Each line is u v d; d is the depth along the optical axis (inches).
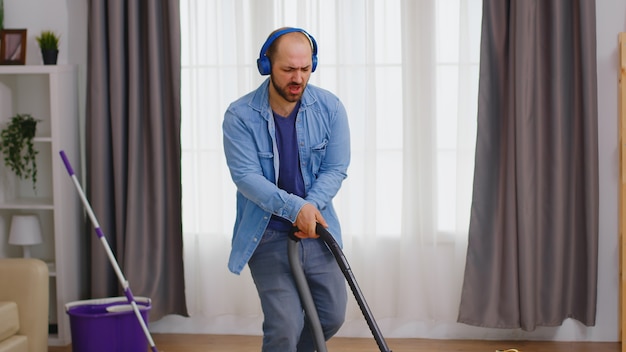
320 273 105.7
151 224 157.6
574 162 150.9
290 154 104.3
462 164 154.3
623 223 150.0
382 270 159.0
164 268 159.0
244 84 156.6
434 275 157.0
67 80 157.2
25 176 161.8
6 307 132.6
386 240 158.7
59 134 154.8
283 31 98.3
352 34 154.8
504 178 151.5
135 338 142.2
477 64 153.9
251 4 156.0
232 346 156.2
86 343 140.2
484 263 152.9
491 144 150.4
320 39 154.6
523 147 147.9
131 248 155.9
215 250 161.3
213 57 158.4
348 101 155.0
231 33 157.3
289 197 99.3
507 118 150.4
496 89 150.0
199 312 164.4
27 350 136.9
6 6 163.0
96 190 156.8
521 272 150.7
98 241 156.7
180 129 155.9
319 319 107.9
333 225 107.7
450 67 155.3
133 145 155.3
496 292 152.9
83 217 163.3
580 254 153.3
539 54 148.7
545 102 149.9
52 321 167.6
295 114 104.5
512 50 148.4
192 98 158.6
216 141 158.7
